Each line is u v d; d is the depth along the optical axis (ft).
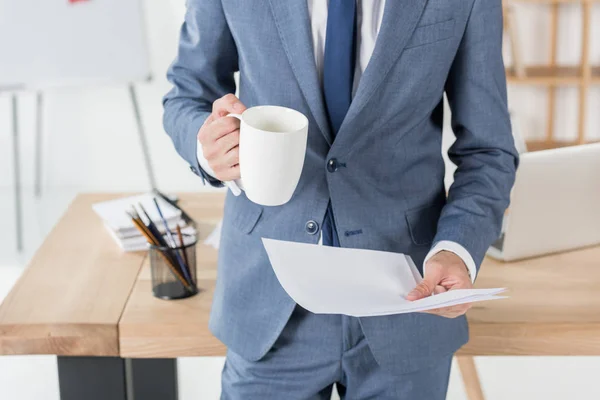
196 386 9.39
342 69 4.29
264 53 4.33
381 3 4.32
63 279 6.11
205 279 6.16
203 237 6.88
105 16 13.21
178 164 15.39
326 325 4.66
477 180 4.62
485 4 4.34
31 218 14.26
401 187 4.57
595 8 15.71
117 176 15.43
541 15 15.85
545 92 16.17
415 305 3.87
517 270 6.40
